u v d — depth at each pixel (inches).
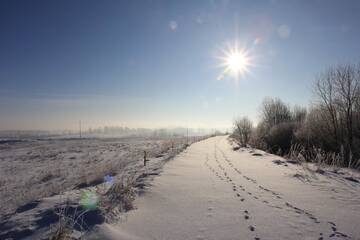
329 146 949.2
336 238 196.7
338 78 937.5
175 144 1381.6
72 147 2003.0
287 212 255.8
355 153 789.9
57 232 185.9
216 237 198.8
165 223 225.8
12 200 493.7
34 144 2492.6
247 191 340.8
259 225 222.5
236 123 1743.4
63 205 257.4
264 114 1998.0
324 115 987.9
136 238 194.4
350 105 909.8
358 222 228.7
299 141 1106.7
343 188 354.9
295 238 196.9
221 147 1270.9
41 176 796.6
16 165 1096.8
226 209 265.4
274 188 357.4
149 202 286.5
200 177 442.3
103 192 319.9
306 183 386.9
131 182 358.0
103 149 1708.9
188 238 196.9
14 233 199.0
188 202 289.7
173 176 443.2
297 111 1907.0
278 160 651.5
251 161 677.9
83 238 188.9
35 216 234.7
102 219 222.8
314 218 239.0
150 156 909.2
